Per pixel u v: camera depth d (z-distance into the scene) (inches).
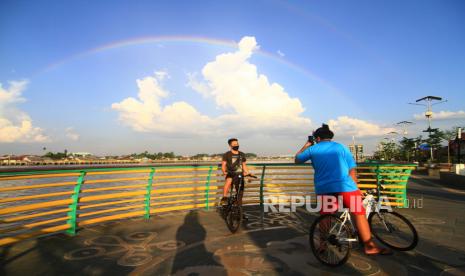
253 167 350.6
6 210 185.2
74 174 221.9
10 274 150.9
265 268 160.6
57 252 184.1
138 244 200.4
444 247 194.1
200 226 250.4
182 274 152.5
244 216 280.4
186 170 304.2
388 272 155.2
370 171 370.9
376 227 196.7
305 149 186.5
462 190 542.0
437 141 1707.7
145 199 278.5
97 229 238.4
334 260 165.6
